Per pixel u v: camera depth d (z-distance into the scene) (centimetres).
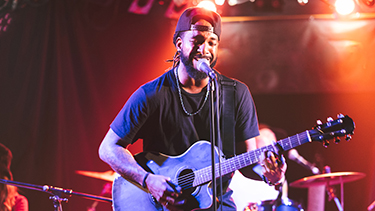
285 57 647
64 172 621
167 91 265
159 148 269
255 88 647
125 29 646
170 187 245
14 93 610
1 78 610
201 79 259
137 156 269
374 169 700
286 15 630
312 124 741
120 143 267
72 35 637
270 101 756
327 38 641
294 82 645
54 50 627
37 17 623
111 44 646
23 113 609
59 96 625
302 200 709
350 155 728
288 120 750
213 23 257
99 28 642
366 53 634
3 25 612
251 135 276
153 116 265
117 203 267
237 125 277
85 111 636
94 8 640
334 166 734
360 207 718
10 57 612
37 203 596
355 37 637
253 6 626
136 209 263
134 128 264
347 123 248
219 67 651
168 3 633
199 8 261
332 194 572
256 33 648
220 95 270
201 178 258
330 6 584
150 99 261
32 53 618
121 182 271
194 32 255
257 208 461
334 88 640
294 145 253
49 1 627
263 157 243
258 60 648
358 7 591
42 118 617
